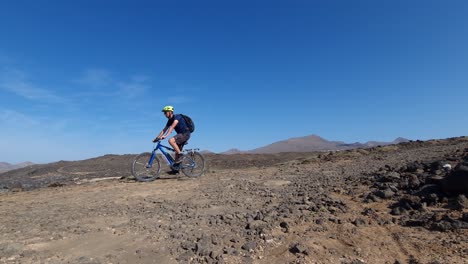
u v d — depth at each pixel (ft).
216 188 26.14
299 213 17.80
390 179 23.67
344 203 19.44
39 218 18.11
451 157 29.78
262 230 14.99
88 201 22.38
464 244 13.08
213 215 18.02
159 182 30.17
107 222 17.12
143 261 12.53
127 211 19.30
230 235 14.67
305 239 14.15
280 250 13.24
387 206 18.71
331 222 16.33
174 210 19.29
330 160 48.19
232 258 12.53
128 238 14.71
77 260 12.62
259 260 12.46
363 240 14.11
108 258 12.79
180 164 32.68
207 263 12.21
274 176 32.32
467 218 15.07
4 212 19.77
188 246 13.55
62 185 32.81
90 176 48.11
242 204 20.43
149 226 16.26
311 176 30.96
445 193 18.63
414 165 26.43
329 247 13.48
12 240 14.70
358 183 24.77
